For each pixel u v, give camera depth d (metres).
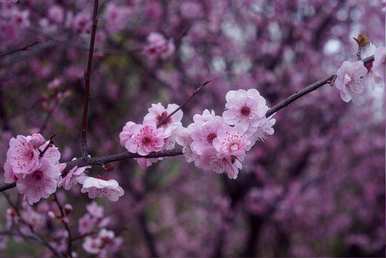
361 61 1.75
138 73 5.50
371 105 6.26
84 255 3.89
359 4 5.31
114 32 4.58
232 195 6.24
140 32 4.95
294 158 6.34
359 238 7.85
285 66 5.79
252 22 5.67
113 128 5.63
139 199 6.10
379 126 6.60
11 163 1.63
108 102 5.59
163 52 3.65
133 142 1.77
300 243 8.10
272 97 5.68
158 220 7.86
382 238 7.83
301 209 6.54
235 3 5.30
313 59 5.73
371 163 6.82
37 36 3.94
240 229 7.62
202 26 5.30
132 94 5.96
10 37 3.97
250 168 5.75
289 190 6.11
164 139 1.80
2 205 6.25
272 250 8.09
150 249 6.02
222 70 5.61
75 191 4.81
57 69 4.89
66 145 5.30
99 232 3.45
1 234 3.07
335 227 7.55
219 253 6.50
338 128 6.13
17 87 4.74
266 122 1.75
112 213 5.80
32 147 1.65
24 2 3.90
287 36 5.67
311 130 6.20
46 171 1.65
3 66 4.13
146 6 5.05
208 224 7.15
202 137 1.71
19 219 2.99
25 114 4.59
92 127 5.45
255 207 6.13
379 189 7.28
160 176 6.70
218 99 5.46
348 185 7.45
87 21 3.71
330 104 5.88
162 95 6.06
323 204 6.97
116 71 5.61
